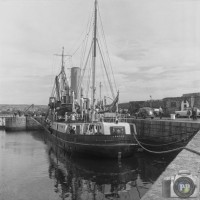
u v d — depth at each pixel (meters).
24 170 24.31
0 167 25.75
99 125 28.38
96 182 19.91
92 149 26.45
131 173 22.12
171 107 51.69
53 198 16.64
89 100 39.22
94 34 32.09
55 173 22.94
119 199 16.48
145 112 46.81
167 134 30.25
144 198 6.12
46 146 42.50
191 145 12.83
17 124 79.69
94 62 32.03
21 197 16.73
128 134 26.25
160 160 27.41
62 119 45.88
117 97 31.20
